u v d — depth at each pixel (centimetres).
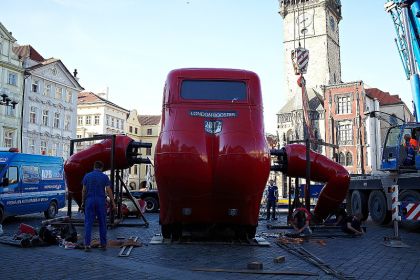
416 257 885
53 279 636
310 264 793
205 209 1033
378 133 6016
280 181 6381
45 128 5047
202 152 980
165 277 656
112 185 1358
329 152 6397
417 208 1130
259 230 1451
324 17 8025
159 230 1380
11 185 1652
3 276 655
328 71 7888
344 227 1295
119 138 1405
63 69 5334
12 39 4575
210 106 1043
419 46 1577
